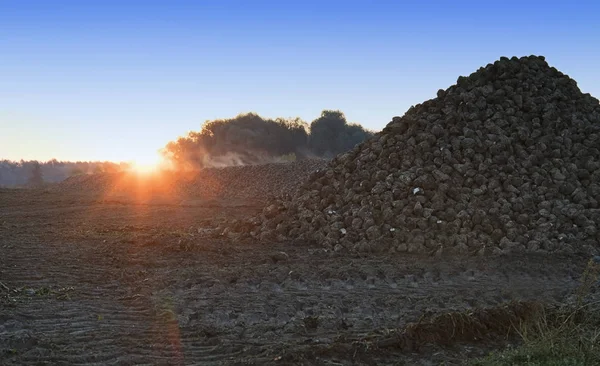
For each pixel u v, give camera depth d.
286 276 13.06
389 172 18.09
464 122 19.11
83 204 35.69
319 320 9.83
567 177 17.88
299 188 19.31
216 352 8.34
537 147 18.55
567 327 8.55
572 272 13.88
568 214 16.64
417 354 8.64
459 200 17.00
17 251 15.97
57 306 10.48
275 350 8.23
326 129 78.19
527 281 13.19
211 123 80.31
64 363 7.68
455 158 18.12
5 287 11.54
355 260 14.82
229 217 28.20
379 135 20.09
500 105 19.66
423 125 19.25
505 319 9.78
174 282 12.48
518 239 15.94
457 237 15.86
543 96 20.22
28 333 8.74
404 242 15.92
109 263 14.39
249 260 14.77
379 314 10.61
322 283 12.77
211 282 12.51
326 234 16.86
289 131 79.12
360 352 8.39
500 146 18.30
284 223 17.83
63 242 17.86
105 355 8.04
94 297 11.23
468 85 20.47
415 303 11.25
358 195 17.59
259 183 45.12
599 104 21.39
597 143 18.94
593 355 7.97
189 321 9.91
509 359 8.04
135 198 41.19
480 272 13.85
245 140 77.62
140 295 11.41
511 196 17.25
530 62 21.45
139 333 9.10
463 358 8.48
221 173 49.16
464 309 10.72
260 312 10.53
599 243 15.99
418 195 16.92
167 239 17.53
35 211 31.16
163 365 7.80
